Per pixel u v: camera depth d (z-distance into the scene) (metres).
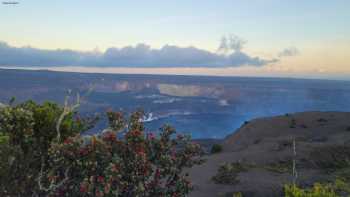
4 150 6.08
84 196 6.33
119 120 7.38
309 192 8.91
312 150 26.27
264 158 25.20
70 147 6.42
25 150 6.80
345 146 26.89
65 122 7.36
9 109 6.80
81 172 6.46
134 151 6.84
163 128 7.62
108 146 6.64
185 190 7.38
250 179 18.20
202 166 23.47
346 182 15.62
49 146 7.09
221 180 17.55
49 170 6.66
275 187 16.02
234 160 25.22
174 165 7.29
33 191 6.57
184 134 7.73
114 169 6.14
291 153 25.91
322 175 18.77
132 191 6.68
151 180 6.86
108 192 6.04
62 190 6.49
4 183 6.18
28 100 7.64
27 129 6.75
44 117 7.26
